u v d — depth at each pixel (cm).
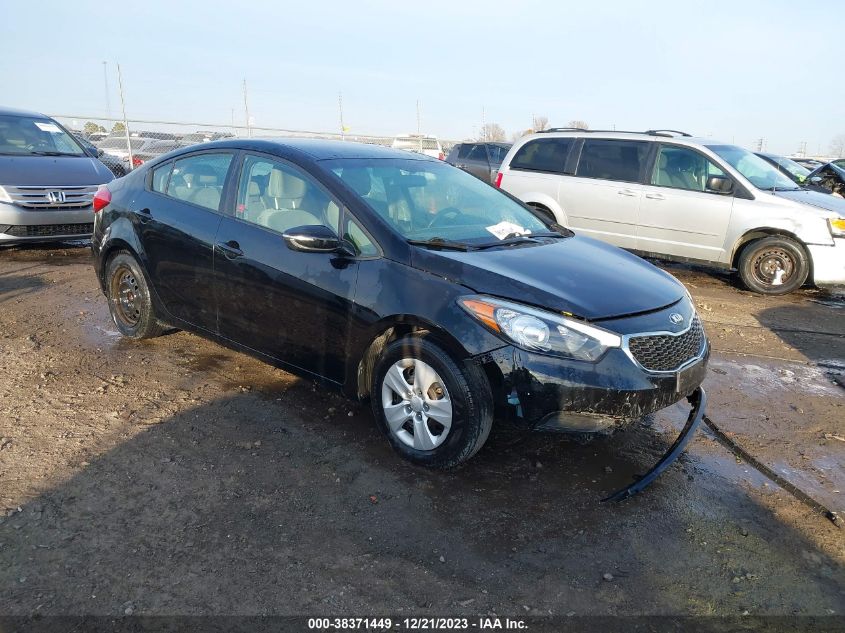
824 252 772
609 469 361
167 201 466
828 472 369
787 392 484
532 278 339
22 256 849
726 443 398
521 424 322
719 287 852
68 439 369
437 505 320
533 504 324
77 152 966
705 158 834
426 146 2327
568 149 919
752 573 281
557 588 267
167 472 340
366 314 353
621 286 353
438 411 337
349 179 395
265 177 416
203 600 253
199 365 482
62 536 287
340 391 381
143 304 493
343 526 301
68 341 524
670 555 290
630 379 317
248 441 374
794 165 1557
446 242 369
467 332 322
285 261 386
